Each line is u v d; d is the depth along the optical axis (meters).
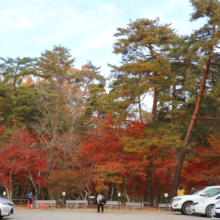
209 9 25.83
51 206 26.94
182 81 32.53
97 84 40.19
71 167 34.91
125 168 26.44
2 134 34.84
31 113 43.38
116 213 19.94
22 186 42.50
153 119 29.86
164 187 30.48
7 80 41.12
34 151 29.00
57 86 40.34
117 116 28.36
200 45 23.94
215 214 14.86
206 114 31.77
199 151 26.42
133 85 27.59
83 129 37.84
